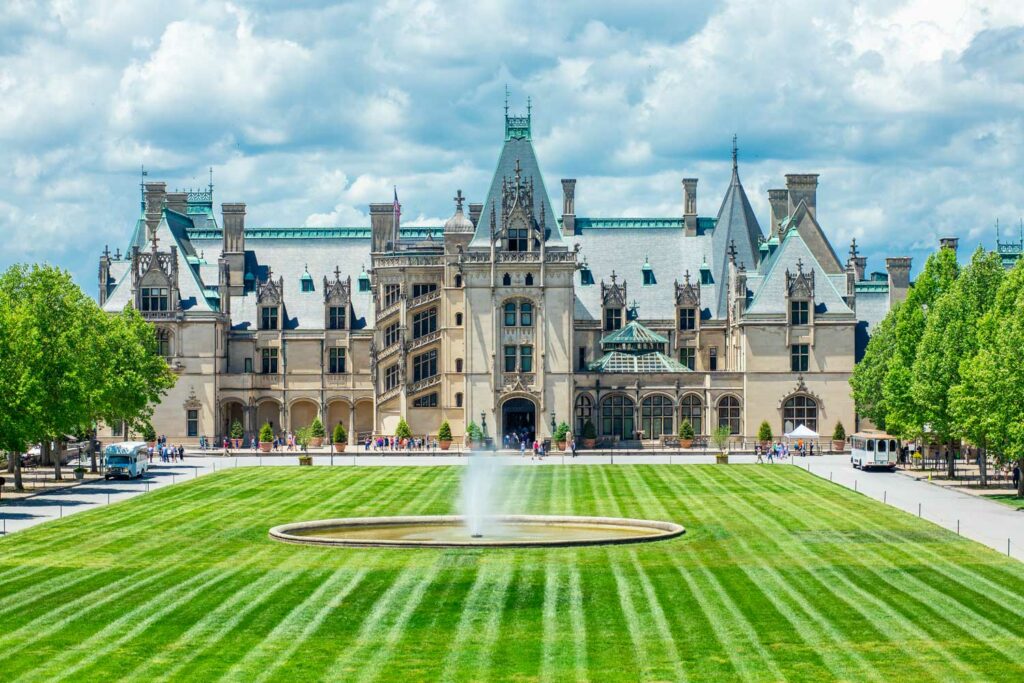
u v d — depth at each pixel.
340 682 57.91
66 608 70.50
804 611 69.75
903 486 128.50
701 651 62.47
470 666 60.28
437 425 192.12
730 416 189.00
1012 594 73.38
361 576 78.31
